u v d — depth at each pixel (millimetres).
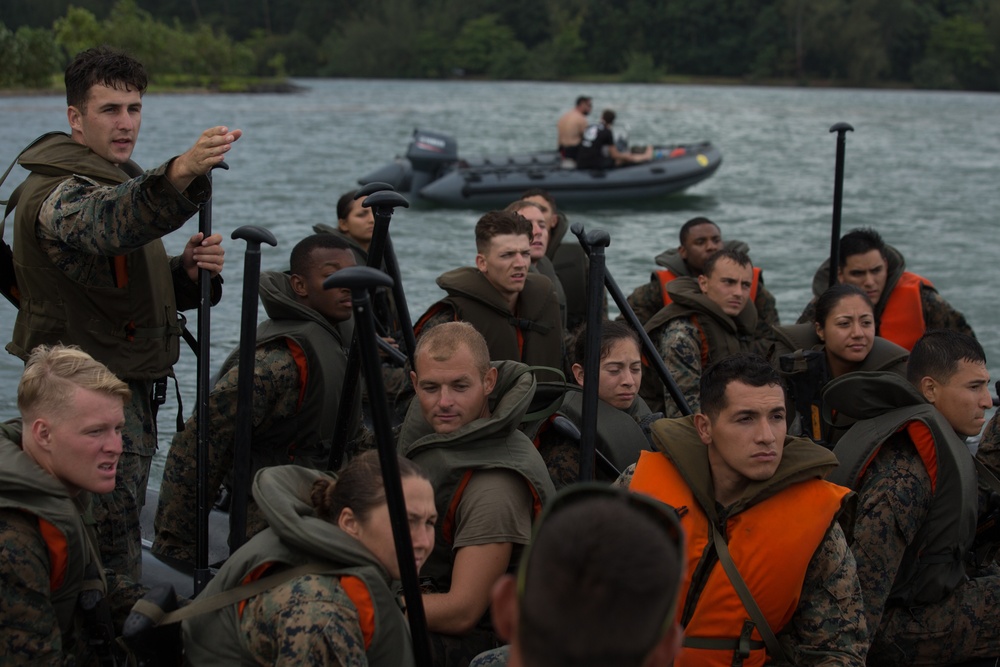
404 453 3006
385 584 2170
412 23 76000
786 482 2537
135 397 3064
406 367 3523
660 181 16188
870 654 3119
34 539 2266
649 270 11312
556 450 3238
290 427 3436
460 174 15820
